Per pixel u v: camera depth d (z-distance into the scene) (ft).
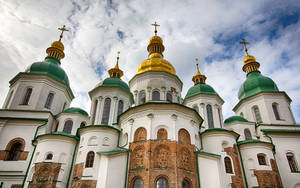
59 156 96.58
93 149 95.71
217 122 128.67
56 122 124.36
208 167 87.76
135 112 98.53
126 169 86.48
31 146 106.32
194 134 95.20
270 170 100.83
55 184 91.20
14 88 130.00
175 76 138.21
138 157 86.99
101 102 124.47
